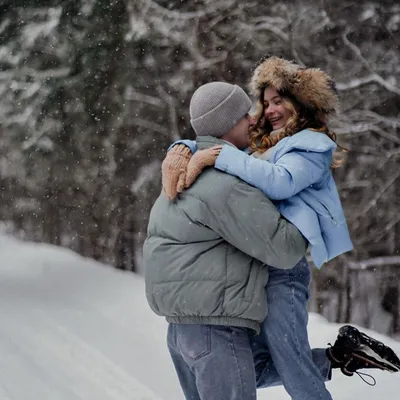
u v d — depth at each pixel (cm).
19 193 1947
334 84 365
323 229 338
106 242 1991
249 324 327
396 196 1620
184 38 1653
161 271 331
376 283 1805
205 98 349
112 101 1673
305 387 338
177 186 330
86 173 1773
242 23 1620
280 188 324
